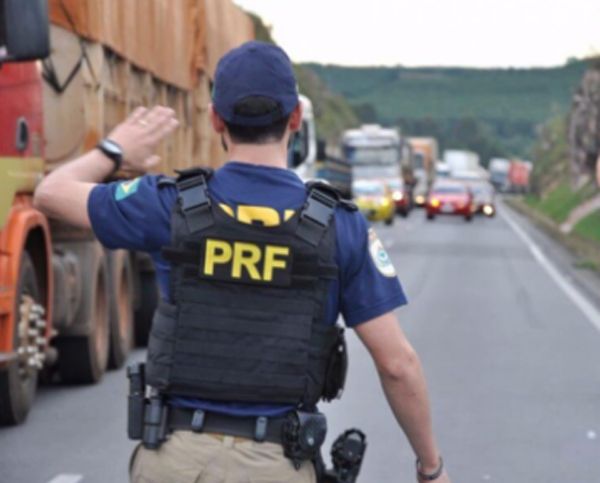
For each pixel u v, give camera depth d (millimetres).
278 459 7680
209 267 7750
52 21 23250
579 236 100688
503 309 44094
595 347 33531
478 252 82688
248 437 7684
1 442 20688
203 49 38625
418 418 8047
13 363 21000
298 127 8023
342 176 94688
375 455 20062
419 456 8242
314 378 7812
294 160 53531
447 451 20469
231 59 7836
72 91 23922
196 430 7691
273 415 7727
